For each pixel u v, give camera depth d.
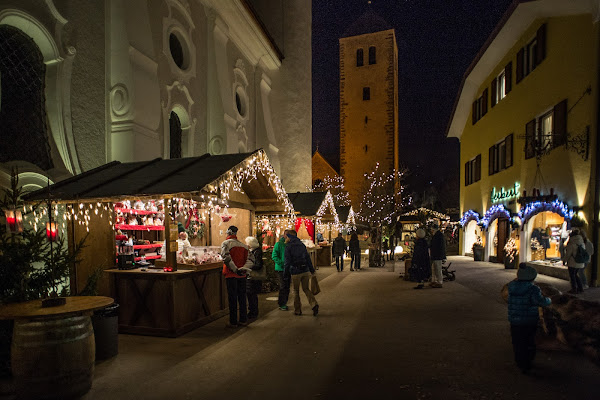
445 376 4.44
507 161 17.48
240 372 4.64
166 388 4.20
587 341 5.00
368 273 15.09
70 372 3.86
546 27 13.83
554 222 14.32
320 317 7.46
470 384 4.21
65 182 7.00
